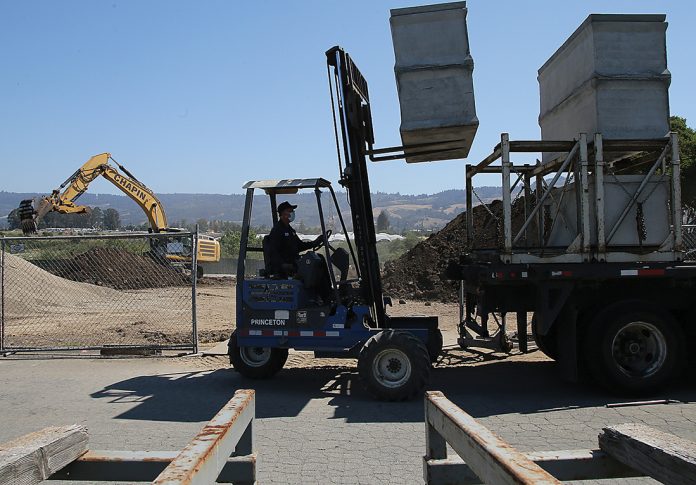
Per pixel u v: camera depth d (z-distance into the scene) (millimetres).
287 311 8016
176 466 1889
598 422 6328
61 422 6656
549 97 9500
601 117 7586
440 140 8164
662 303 7820
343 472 4922
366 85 9250
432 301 17859
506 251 7590
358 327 7863
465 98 7559
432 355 9078
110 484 4543
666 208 7582
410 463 5125
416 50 7629
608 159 8945
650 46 7688
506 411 6816
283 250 8453
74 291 20672
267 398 7629
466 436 2209
